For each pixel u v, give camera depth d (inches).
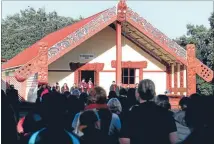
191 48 1175.0
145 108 215.9
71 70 1248.2
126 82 1305.4
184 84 1240.2
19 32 2856.8
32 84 1040.8
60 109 176.9
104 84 1274.6
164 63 1320.1
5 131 189.5
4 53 2719.0
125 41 1304.1
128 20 1141.1
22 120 242.8
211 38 1664.6
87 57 1264.8
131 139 214.1
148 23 1162.0
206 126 220.5
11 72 1364.4
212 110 219.8
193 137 222.1
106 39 1280.8
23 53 1627.7
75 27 1402.6
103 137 225.9
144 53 1316.4
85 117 230.4
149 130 212.1
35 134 176.6
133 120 214.2
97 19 1113.4
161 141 212.5
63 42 1073.5
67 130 181.0
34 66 1029.8
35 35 2878.9
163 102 292.7
